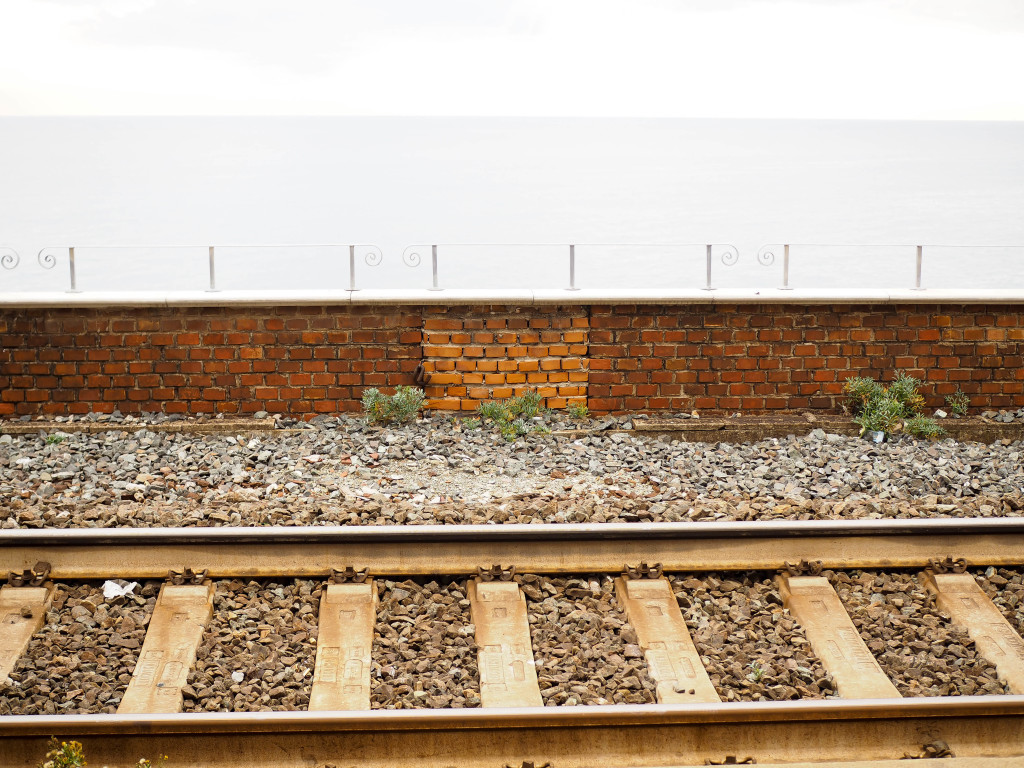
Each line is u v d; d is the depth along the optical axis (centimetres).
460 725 381
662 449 730
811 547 519
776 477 666
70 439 739
